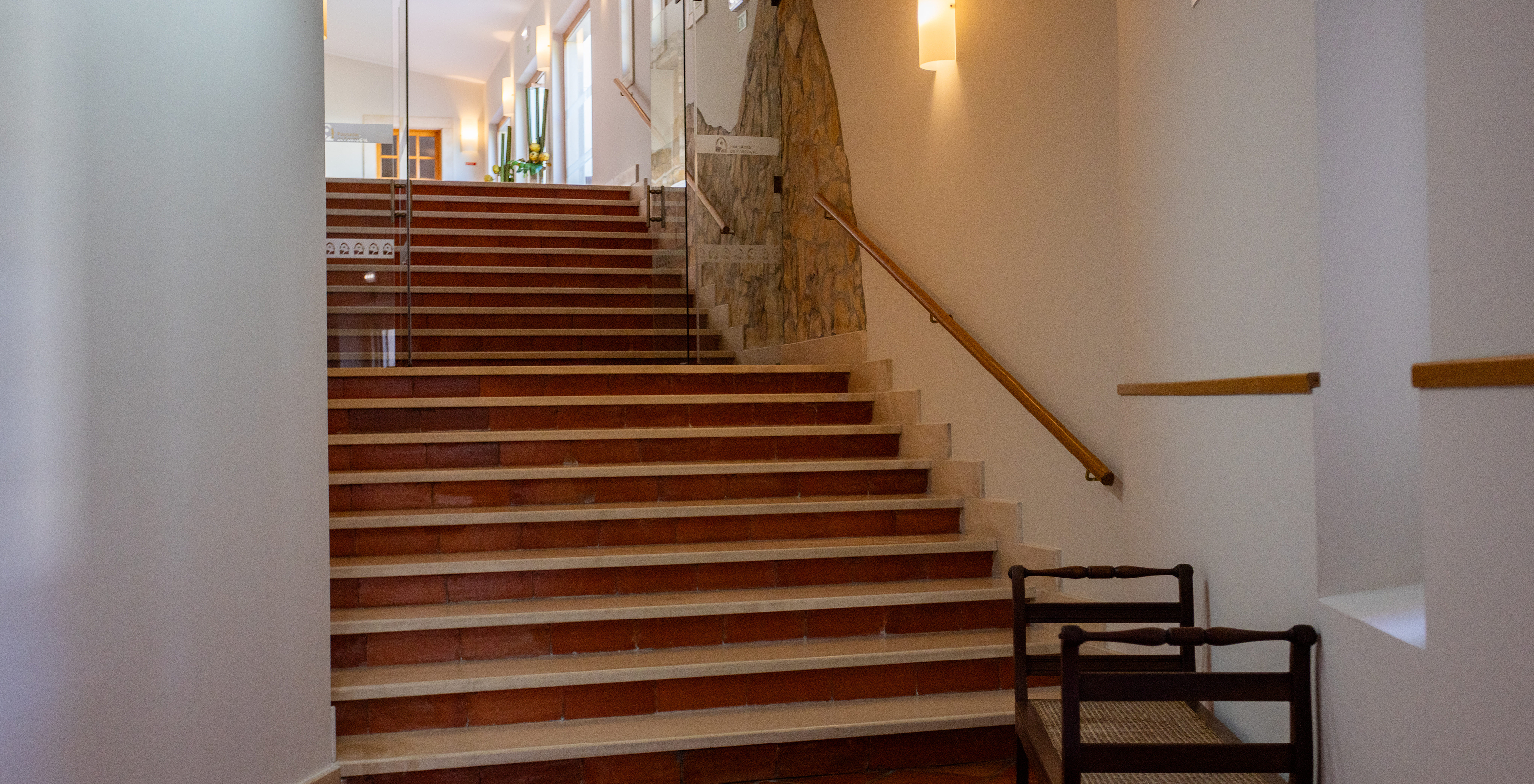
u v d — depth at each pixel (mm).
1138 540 3004
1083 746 1932
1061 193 3789
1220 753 1944
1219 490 2436
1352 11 1984
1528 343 1361
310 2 2906
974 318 4422
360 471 4281
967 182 4469
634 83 9609
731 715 3188
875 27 5371
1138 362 3002
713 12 6852
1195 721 2439
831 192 5992
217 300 2551
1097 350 3594
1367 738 1787
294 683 2732
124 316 2309
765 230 6797
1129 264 3055
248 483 2625
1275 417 2156
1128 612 2621
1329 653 1930
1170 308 2740
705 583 3779
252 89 2676
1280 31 2113
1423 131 1995
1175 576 2701
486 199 8367
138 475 2332
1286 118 2100
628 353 6281
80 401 2209
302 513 2803
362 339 5230
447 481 4082
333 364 5211
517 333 6176
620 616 3404
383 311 5242
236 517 2582
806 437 4855
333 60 5191
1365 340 1992
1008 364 4148
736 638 3514
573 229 8125
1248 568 2291
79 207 2215
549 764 2932
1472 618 1489
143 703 2324
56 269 2168
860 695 3340
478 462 4426
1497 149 1422
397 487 4039
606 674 3152
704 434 4699
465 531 3865
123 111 2312
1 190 2064
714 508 4078
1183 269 2652
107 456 2264
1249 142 2266
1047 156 3871
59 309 2172
